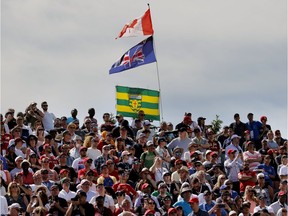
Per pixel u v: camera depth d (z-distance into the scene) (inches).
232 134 2187.5
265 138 2239.2
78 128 2126.0
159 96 2315.5
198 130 2133.4
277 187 2073.1
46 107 2159.2
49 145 1929.1
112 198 1766.7
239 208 1879.9
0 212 1662.2
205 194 1833.2
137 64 2309.3
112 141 2049.7
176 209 1745.8
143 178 1894.7
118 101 2293.3
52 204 1694.1
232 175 2055.9
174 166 1967.3
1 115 1982.0
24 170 1792.6
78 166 1903.3
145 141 2063.2
